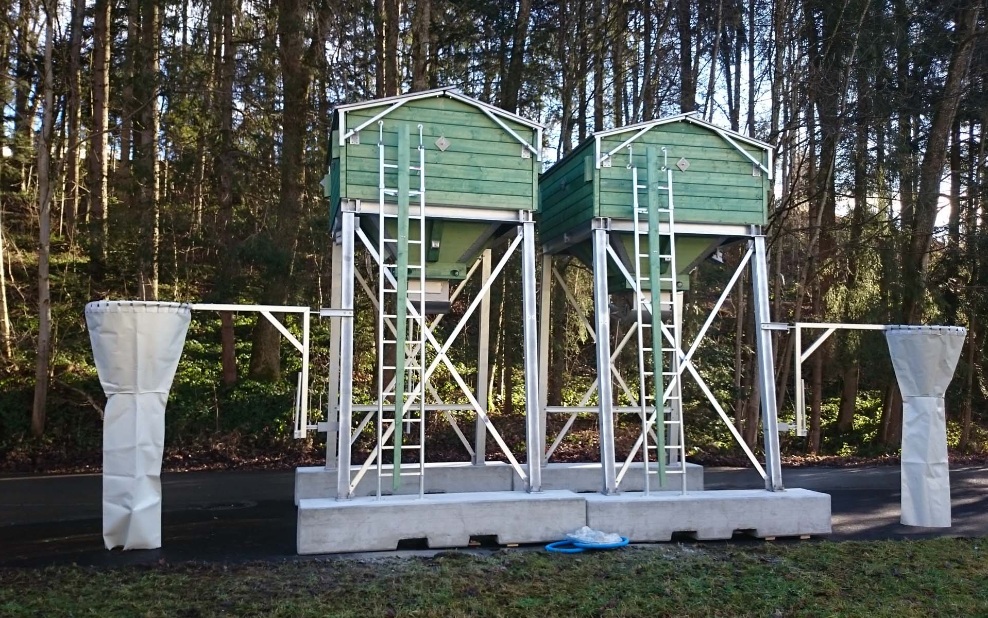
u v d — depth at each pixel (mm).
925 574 7723
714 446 19875
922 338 10359
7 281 20438
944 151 19531
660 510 9445
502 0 19906
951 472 17000
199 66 17859
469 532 8961
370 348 22000
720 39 20422
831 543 9211
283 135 18078
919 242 19656
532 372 9906
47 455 15859
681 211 10688
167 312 8477
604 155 10562
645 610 6441
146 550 8578
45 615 6117
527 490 9711
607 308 10375
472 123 10156
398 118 9914
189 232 17031
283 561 8133
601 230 10500
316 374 20656
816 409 20656
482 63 20391
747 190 11000
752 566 7949
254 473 15211
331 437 11773
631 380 20703
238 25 18953
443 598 6637
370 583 7125
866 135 18312
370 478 11891
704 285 20391
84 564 7934
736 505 9656
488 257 12578
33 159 21797
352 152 9727
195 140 18156
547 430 20484
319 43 18281
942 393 10578
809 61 18984
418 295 10828
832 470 17078
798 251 21672
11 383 17703
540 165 10391
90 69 21562
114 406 8477
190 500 12242
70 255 21766
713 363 21203
